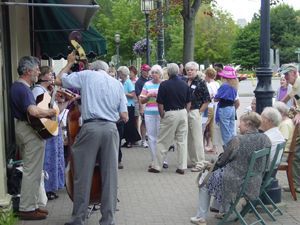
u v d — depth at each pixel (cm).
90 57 1298
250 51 5528
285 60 5791
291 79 859
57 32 1180
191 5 1396
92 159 585
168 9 1642
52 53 1191
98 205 680
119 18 4012
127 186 847
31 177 642
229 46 5409
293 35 6016
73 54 634
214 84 1163
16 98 631
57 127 650
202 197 627
